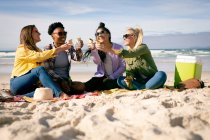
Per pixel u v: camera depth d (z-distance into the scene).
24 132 2.57
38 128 2.67
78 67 16.41
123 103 3.90
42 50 5.65
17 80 5.29
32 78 5.20
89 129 2.77
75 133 2.70
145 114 3.15
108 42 5.44
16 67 5.36
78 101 4.32
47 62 5.48
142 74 5.80
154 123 2.89
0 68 16.19
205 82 8.38
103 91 5.56
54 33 5.54
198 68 6.09
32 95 5.27
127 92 5.11
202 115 3.15
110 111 3.41
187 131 2.61
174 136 2.50
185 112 3.25
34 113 3.41
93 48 5.76
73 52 5.76
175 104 3.82
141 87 5.71
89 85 5.91
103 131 2.69
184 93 4.84
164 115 3.03
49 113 3.43
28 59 5.14
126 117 3.22
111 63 5.91
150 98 4.28
